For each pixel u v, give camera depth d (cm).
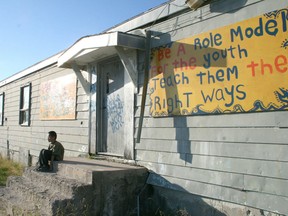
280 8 400
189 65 514
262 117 413
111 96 710
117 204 534
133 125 614
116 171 537
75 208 488
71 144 841
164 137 550
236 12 452
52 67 989
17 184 609
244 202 426
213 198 467
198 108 494
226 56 460
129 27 643
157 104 564
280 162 391
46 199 489
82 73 800
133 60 623
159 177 552
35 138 1092
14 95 1333
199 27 504
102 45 601
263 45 415
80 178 539
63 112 891
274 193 395
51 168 639
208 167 476
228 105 452
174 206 526
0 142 1477
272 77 403
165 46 560
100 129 735
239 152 437
